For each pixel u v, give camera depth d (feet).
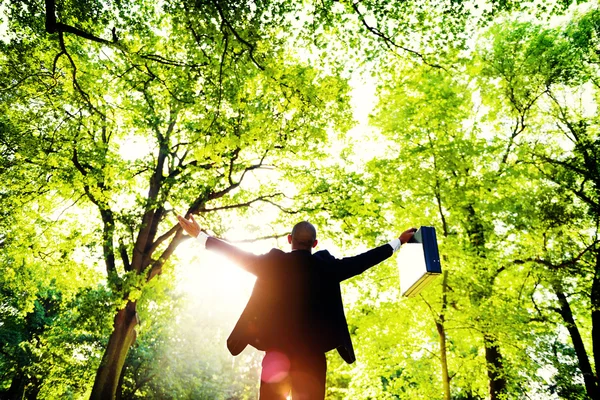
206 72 22.12
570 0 23.67
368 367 35.40
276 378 4.60
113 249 37.93
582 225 41.78
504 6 24.21
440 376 36.55
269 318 4.96
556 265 39.17
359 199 35.53
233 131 22.85
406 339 35.83
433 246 5.96
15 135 32.27
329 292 5.22
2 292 59.88
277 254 5.45
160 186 39.63
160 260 37.99
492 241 39.34
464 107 43.42
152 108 32.35
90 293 37.70
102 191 33.76
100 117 30.94
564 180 42.96
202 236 5.80
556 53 44.09
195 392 77.30
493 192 37.78
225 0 19.29
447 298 32.37
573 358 48.57
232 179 41.14
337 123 34.04
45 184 33.32
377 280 36.45
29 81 30.55
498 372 34.73
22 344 62.69
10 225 37.63
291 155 40.22
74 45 32.17
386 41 25.04
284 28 24.09
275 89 23.88
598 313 42.70
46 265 42.93
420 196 37.19
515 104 45.98
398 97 39.11
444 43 25.85
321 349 4.76
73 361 54.85
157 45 30.66
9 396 74.90
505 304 32.91
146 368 72.49
